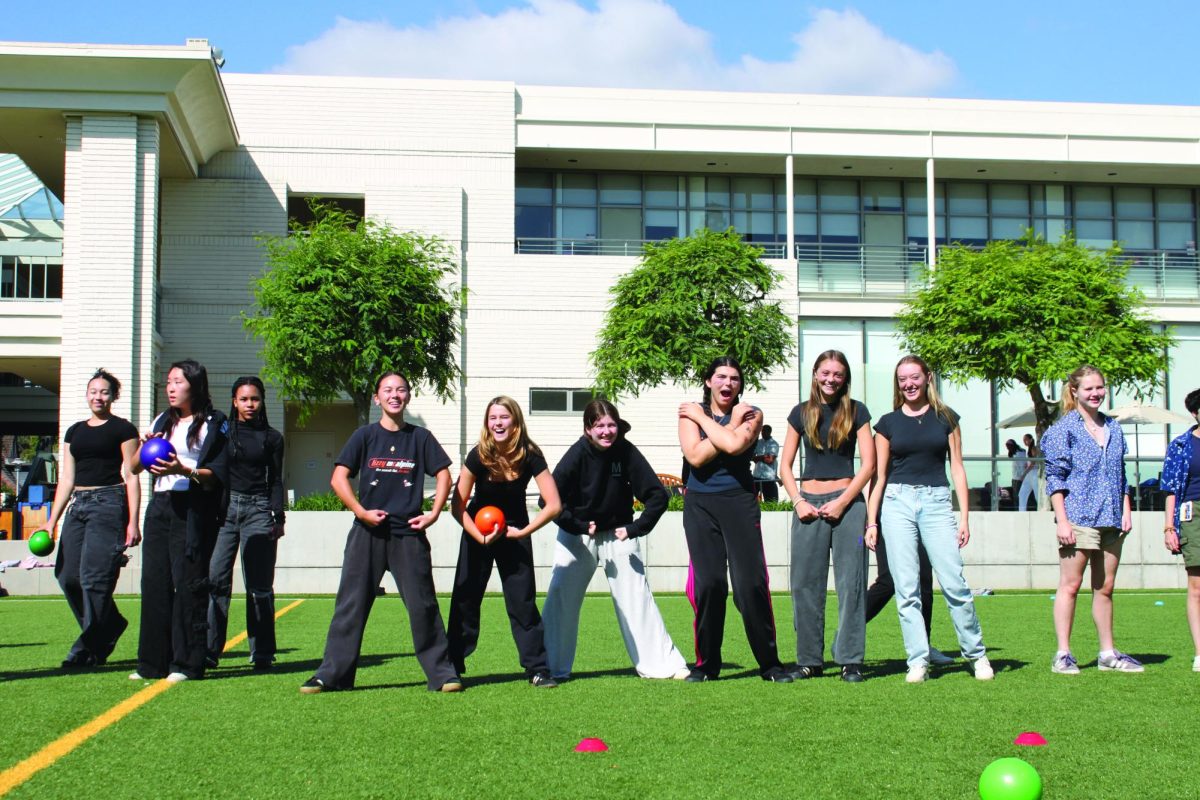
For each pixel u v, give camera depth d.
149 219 20.61
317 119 26.03
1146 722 4.99
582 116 26.80
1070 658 6.58
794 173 28.80
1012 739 4.64
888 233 29.00
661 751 4.44
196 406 6.49
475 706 5.46
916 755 4.36
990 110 27.67
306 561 13.83
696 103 27.06
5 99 19.94
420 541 6.09
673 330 19.86
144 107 20.36
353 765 4.21
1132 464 19.36
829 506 6.39
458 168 26.41
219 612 7.01
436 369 19.72
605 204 28.38
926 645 6.32
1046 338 20.08
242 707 5.44
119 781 3.99
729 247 20.11
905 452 6.45
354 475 6.15
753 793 3.80
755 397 26.81
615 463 6.49
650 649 6.51
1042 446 6.84
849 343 27.75
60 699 5.68
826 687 6.05
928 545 6.41
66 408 20.14
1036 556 14.60
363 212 27.34
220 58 21.67
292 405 26.17
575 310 26.34
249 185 25.58
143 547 6.41
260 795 3.81
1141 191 29.81
